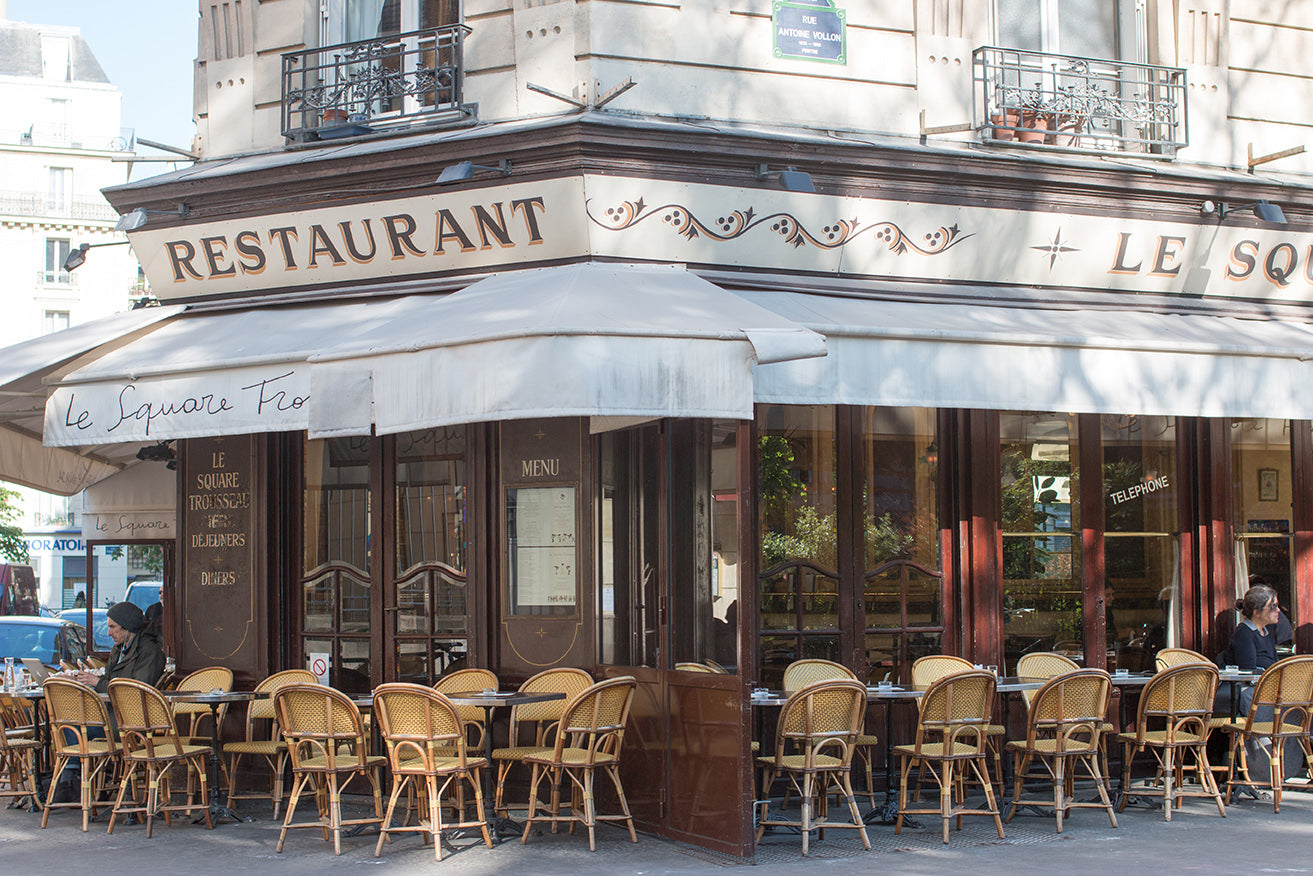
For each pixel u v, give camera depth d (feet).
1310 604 34.35
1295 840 24.98
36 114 167.22
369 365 23.75
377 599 30.83
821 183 30.40
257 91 33.35
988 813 25.62
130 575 149.59
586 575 28.60
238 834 26.30
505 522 29.73
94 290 167.02
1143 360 27.55
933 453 31.78
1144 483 33.47
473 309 25.18
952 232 31.76
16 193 164.14
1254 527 34.32
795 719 24.53
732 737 23.47
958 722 25.48
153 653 28.96
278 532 31.91
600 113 29.37
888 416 31.45
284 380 26.18
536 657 29.19
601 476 28.50
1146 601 33.35
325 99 32.45
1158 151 34.42
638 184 28.89
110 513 41.29
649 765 26.30
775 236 30.32
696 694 24.64
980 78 33.17
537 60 30.17
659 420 26.07
